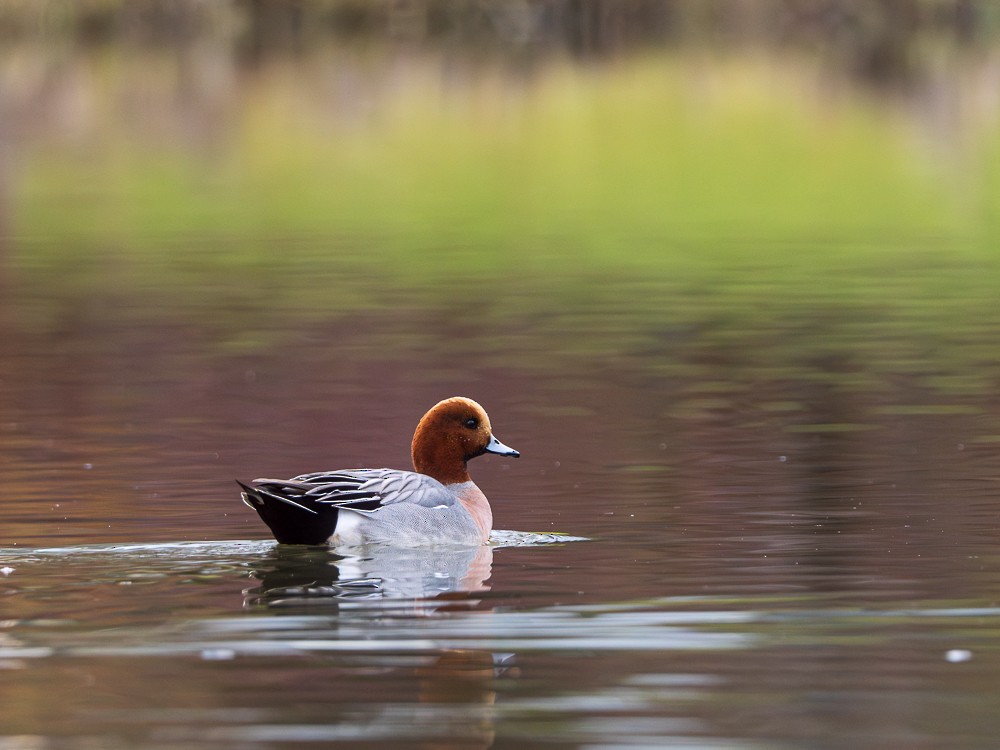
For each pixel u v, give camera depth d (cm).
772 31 6919
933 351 1980
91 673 845
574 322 2211
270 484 1139
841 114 4856
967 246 2939
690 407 1680
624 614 946
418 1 6562
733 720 776
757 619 935
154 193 3659
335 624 927
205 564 1073
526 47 6431
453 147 4344
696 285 2519
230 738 759
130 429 1593
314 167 4038
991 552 1092
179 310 2328
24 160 4184
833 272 2641
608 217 3338
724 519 1205
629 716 782
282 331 2164
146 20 6178
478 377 1853
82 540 1143
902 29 6812
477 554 1104
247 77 5628
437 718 780
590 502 1276
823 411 1648
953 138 4434
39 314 2309
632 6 6888
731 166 4028
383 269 2698
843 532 1154
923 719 778
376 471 1177
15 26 5975
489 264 2750
